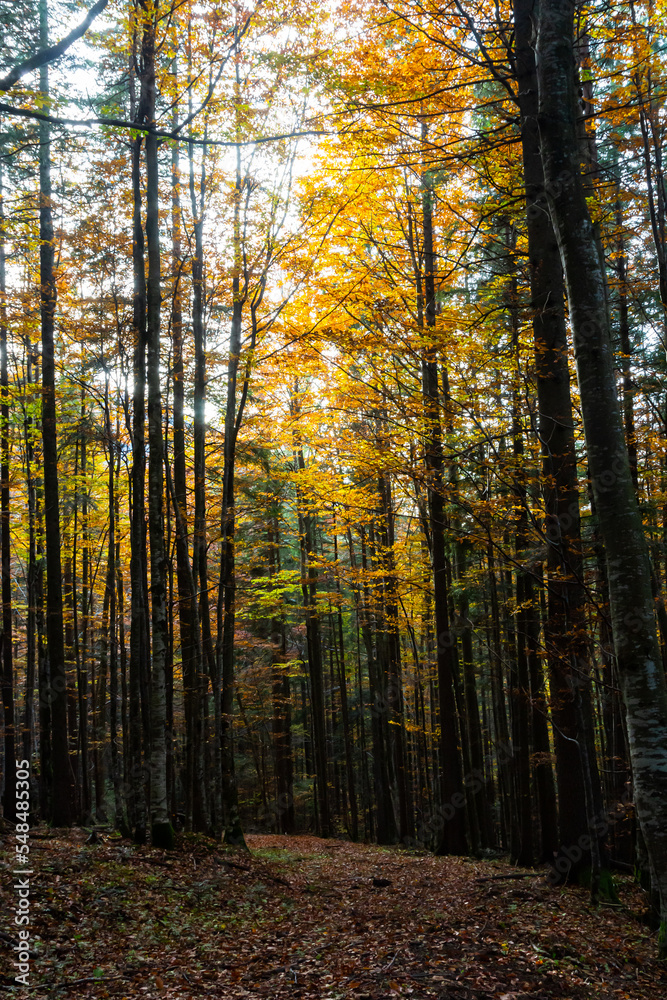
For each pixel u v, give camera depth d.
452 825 15.67
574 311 6.11
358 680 28.77
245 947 7.18
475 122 13.05
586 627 8.69
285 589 19.56
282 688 25.42
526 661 14.11
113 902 7.71
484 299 13.07
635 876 9.99
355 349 11.84
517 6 9.62
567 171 6.18
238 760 30.89
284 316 13.71
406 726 19.53
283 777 25.75
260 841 20.05
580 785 9.16
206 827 13.35
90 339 14.85
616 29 9.46
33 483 17.81
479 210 11.36
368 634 23.95
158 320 11.32
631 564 5.65
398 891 10.42
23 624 26.52
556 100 6.23
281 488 16.48
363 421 15.52
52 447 14.27
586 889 8.98
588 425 6.00
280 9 9.95
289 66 9.88
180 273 14.31
